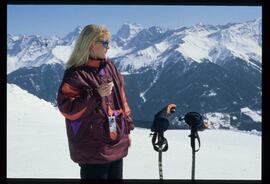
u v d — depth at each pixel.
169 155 11.21
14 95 25.11
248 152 13.56
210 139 16.38
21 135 14.25
